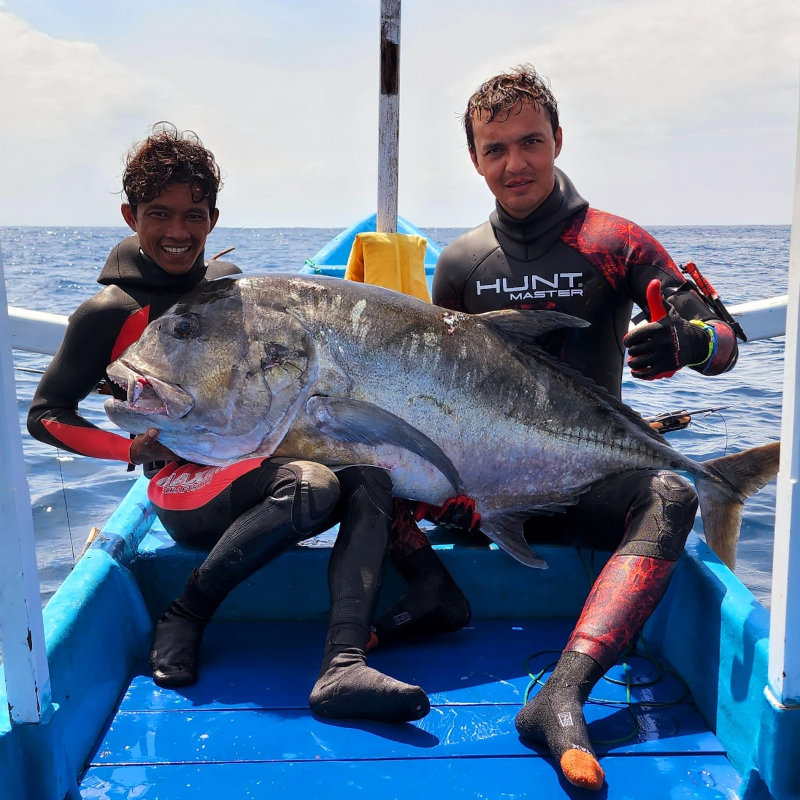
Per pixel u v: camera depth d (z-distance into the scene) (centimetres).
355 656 206
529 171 262
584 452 249
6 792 158
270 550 218
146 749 195
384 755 193
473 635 253
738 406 759
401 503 253
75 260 5284
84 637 198
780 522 161
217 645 247
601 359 275
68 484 588
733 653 194
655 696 220
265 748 195
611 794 180
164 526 261
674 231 15338
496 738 199
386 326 233
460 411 238
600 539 247
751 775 176
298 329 227
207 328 225
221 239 11938
